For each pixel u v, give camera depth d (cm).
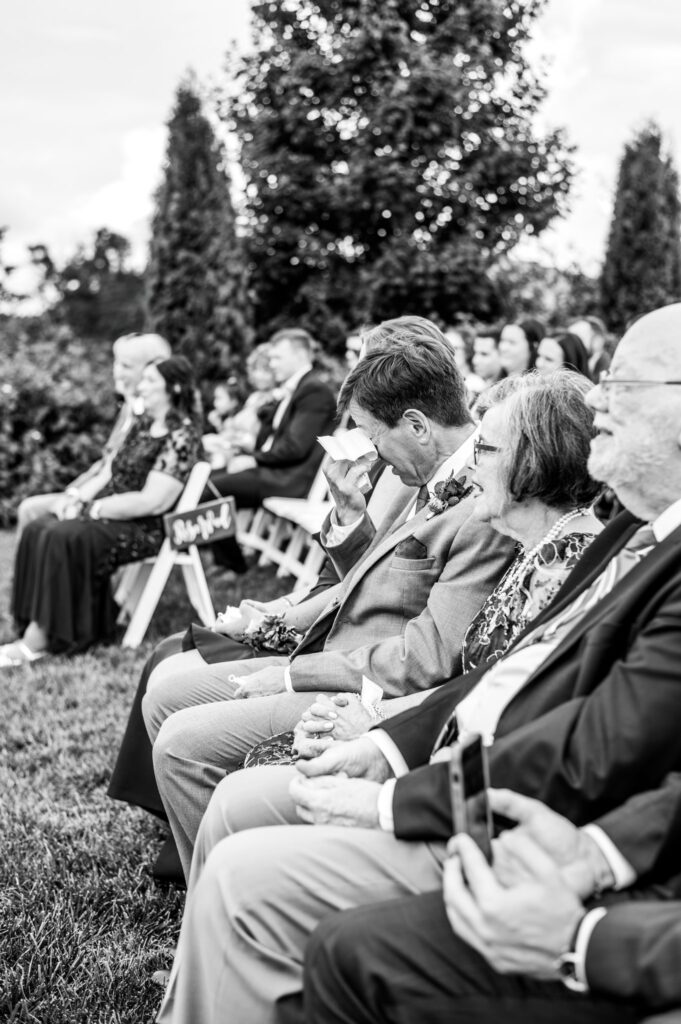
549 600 213
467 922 141
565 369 233
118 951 254
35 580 535
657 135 1803
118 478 553
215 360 1364
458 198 1522
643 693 155
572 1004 142
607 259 1825
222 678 296
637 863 146
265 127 1596
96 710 457
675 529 170
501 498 217
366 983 147
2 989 236
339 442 279
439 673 240
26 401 1101
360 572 264
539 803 152
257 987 164
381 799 176
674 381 168
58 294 4103
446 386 264
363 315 1520
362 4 1491
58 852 313
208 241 1361
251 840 174
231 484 661
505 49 1588
